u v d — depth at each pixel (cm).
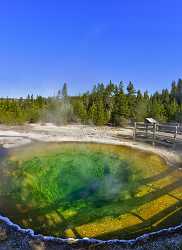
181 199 980
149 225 827
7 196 1058
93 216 920
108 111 3547
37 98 4519
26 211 955
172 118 3822
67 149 1688
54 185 1240
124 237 770
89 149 1686
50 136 2125
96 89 4247
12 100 3956
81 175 1341
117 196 1072
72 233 798
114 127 3100
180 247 665
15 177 1231
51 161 1463
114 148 1703
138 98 3922
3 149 1681
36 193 1127
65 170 1381
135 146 1747
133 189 1108
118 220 876
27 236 727
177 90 5456
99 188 1192
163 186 1107
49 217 916
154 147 1722
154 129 1802
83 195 1150
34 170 1334
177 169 1297
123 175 1297
